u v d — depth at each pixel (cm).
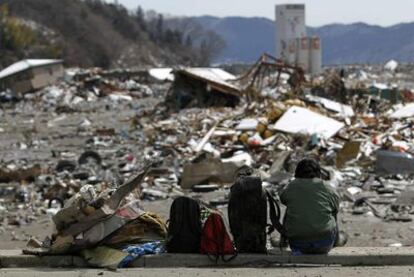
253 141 4175
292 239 1524
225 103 8012
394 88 7894
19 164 4297
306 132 4212
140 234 1565
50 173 3794
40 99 11638
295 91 7325
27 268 1508
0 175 3597
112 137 5844
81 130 6706
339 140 4262
